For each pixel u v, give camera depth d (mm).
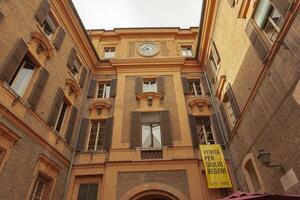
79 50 13969
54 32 11508
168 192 10281
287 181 6988
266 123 7992
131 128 12383
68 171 10805
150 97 13883
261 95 8219
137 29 18406
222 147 11867
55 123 10703
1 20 7605
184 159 11172
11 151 7375
